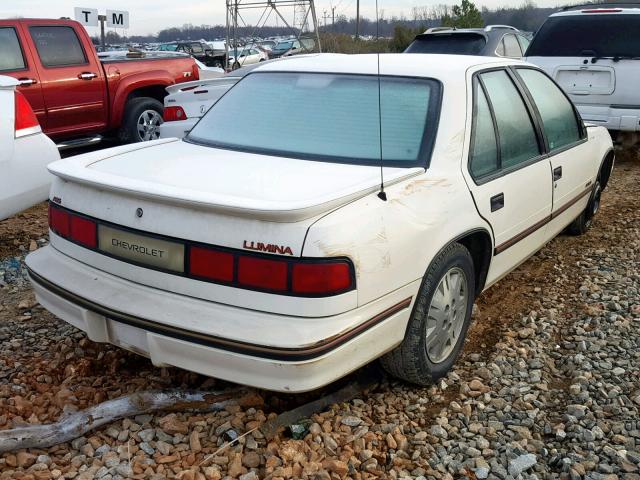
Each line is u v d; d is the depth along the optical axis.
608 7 9.35
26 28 8.01
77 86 8.52
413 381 3.48
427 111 3.65
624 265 5.55
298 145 3.66
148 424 3.15
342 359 2.84
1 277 5.02
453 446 3.17
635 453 3.14
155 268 2.97
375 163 3.46
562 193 4.93
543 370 3.89
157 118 9.70
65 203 3.34
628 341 4.19
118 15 16.78
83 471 2.83
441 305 3.48
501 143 4.05
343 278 2.77
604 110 8.94
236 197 2.83
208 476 2.82
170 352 2.90
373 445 3.12
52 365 3.68
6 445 2.89
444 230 3.34
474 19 25.02
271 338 2.69
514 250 4.28
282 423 3.16
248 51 29.48
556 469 3.06
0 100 4.87
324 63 4.21
